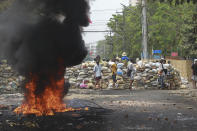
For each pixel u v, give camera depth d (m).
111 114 7.68
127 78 19.23
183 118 7.18
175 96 13.46
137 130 5.73
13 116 7.13
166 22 42.25
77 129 5.80
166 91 16.88
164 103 10.52
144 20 24.81
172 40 43.06
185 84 21.53
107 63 19.70
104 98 12.37
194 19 16.25
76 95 13.88
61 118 6.91
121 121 6.68
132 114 7.73
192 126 6.15
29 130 5.72
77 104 8.69
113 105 9.78
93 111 7.98
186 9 39.50
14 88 16.80
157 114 7.78
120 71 19.22
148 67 19.59
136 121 6.70
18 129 5.80
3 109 8.30
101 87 18.91
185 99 12.07
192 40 28.02
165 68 18.92
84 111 7.93
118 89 18.86
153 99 12.00
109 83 19.03
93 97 12.80
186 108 9.10
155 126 6.14
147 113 7.95
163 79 18.95
